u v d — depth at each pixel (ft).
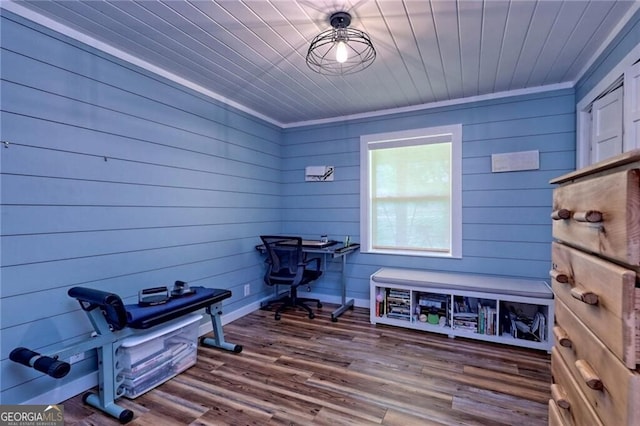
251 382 7.10
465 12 6.15
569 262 2.84
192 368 7.73
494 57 7.97
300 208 13.75
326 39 7.02
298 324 10.71
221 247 10.65
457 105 10.90
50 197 6.29
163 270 8.63
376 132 12.30
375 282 10.58
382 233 12.46
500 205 10.36
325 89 10.10
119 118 7.55
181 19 6.41
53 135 6.34
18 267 5.84
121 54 7.59
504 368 7.64
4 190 5.66
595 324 2.22
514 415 5.90
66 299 6.54
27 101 5.95
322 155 13.30
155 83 8.43
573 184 2.78
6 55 5.67
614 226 1.95
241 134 11.55
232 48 7.59
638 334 1.76
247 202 11.91
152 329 7.13
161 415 6.00
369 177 12.51
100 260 7.16
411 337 9.54
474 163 10.67
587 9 6.04
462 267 10.93
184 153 9.29
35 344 6.05
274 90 10.18
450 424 5.68
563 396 2.95
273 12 6.19
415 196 11.86
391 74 8.98
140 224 8.04
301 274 11.16
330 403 6.31
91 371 6.98
